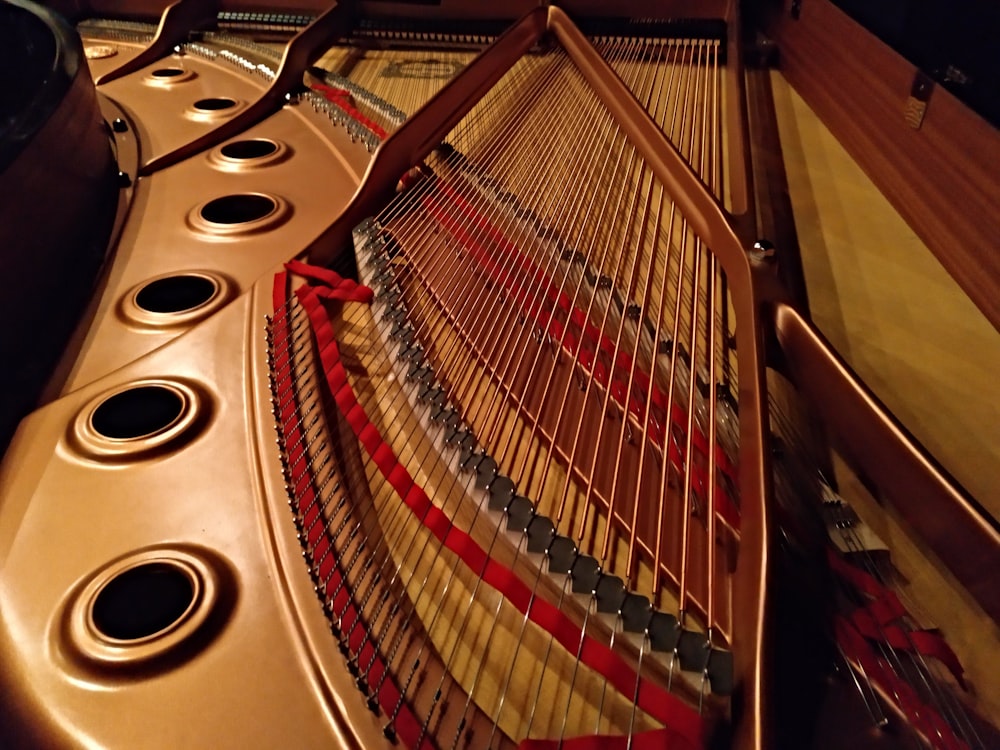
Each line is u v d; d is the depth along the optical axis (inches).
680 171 26.5
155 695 12.8
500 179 28.6
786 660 13.8
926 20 25.1
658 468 17.9
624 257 24.6
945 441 17.6
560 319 22.1
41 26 28.8
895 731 12.8
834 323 21.2
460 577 15.8
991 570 12.9
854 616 14.4
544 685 14.0
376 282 22.8
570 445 18.4
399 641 14.4
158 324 20.6
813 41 33.5
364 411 19.2
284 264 22.4
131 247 24.0
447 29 42.0
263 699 12.9
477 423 19.0
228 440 17.5
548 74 37.0
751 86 36.2
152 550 15.0
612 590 14.5
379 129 31.7
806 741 12.7
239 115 31.9
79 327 20.6
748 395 16.9
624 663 13.3
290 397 18.6
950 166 22.4
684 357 20.9
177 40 40.3
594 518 16.9
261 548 15.3
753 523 14.4
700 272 23.9
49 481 16.3
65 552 14.9
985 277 20.9
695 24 40.5
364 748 12.4
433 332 21.6
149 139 31.2
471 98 31.6
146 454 16.8
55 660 13.1
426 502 16.7
